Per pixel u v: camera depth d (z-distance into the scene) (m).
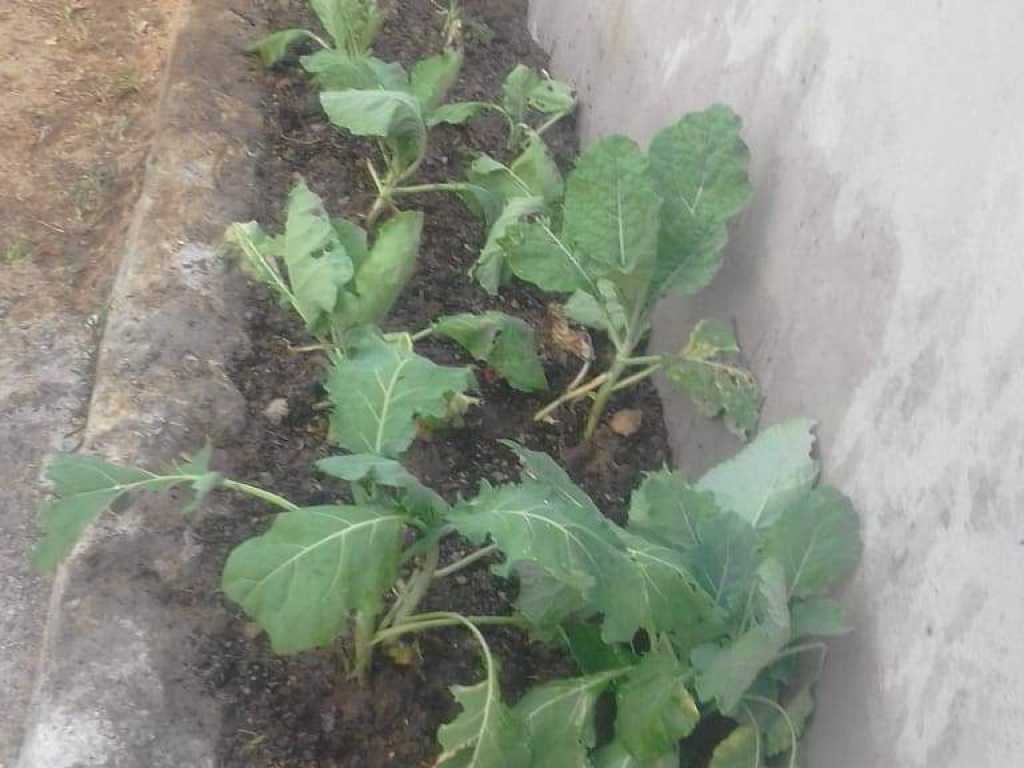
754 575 1.14
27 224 1.77
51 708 1.18
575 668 1.34
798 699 1.15
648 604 1.11
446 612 1.30
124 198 1.80
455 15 2.18
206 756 1.19
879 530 1.13
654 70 1.79
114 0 2.15
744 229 1.48
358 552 1.07
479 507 1.10
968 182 1.08
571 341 1.71
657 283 1.48
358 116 1.61
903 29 1.21
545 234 1.52
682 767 1.19
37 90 1.96
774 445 1.28
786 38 1.43
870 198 1.22
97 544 1.31
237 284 1.63
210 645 1.27
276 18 2.07
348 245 1.51
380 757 1.23
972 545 0.99
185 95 1.85
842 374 1.24
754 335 1.43
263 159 1.82
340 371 1.25
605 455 1.58
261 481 1.43
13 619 1.38
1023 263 1.00
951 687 0.99
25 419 1.54
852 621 1.14
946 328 1.08
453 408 1.52
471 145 1.98
